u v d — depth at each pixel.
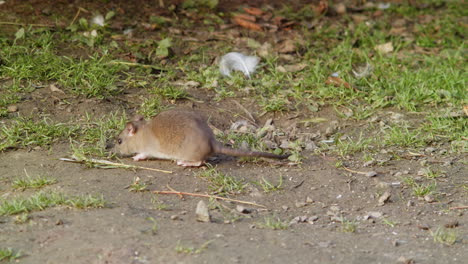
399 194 10.41
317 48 16.56
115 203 9.40
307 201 10.06
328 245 8.43
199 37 16.64
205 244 8.06
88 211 8.99
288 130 12.77
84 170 10.66
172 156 10.88
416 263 8.05
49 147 11.45
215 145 10.77
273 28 17.50
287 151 11.78
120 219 8.73
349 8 19.62
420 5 20.61
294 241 8.47
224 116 13.16
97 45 15.35
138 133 11.08
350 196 10.30
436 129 12.86
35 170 10.56
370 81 14.91
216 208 9.58
